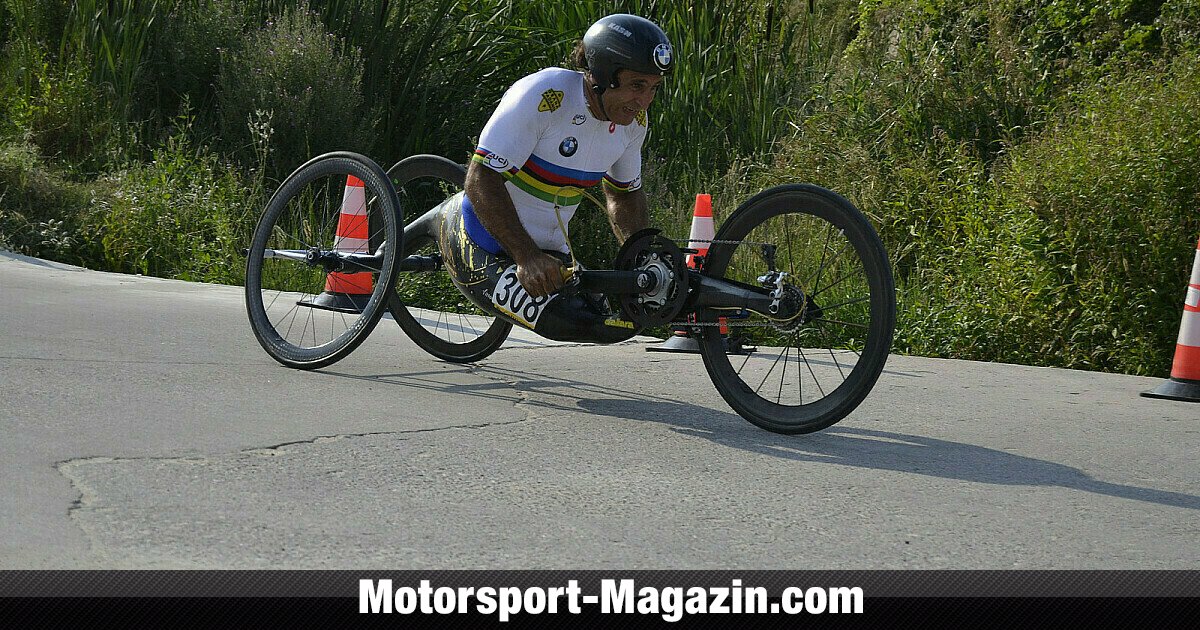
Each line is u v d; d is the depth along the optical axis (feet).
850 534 9.43
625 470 11.02
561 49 36.04
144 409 12.25
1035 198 21.45
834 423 12.53
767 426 12.96
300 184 15.74
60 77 33.91
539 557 8.54
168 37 34.55
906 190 26.12
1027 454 12.52
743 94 34.60
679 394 15.12
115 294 21.59
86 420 11.62
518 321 14.02
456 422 12.62
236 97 32.63
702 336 13.42
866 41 34.19
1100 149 21.24
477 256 14.28
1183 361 16.44
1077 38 30.42
